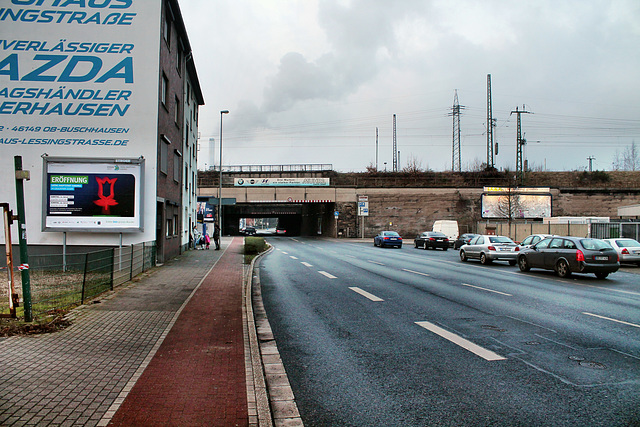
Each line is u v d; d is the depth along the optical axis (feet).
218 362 18.31
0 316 24.45
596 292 40.14
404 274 54.85
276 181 169.78
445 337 23.39
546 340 22.65
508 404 14.51
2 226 52.80
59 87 54.39
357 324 26.71
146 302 31.19
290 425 13.10
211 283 41.73
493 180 189.26
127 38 55.36
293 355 20.38
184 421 12.70
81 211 52.95
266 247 109.09
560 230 115.85
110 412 13.19
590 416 13.52
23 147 53.67
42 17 54.44
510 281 48.24
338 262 73.10
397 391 15.80
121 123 54.90
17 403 13.66
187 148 89.61
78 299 29.89
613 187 180.14
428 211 172.86
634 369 18.01
